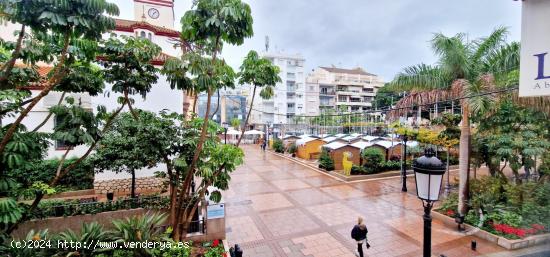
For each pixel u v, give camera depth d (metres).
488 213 9.01
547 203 9.05
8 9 4.30
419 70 10.13
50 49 5.65
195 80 6.11
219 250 7.16
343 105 53.53
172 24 18.38
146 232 6.27
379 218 10.16
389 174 17.42
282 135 41.28
